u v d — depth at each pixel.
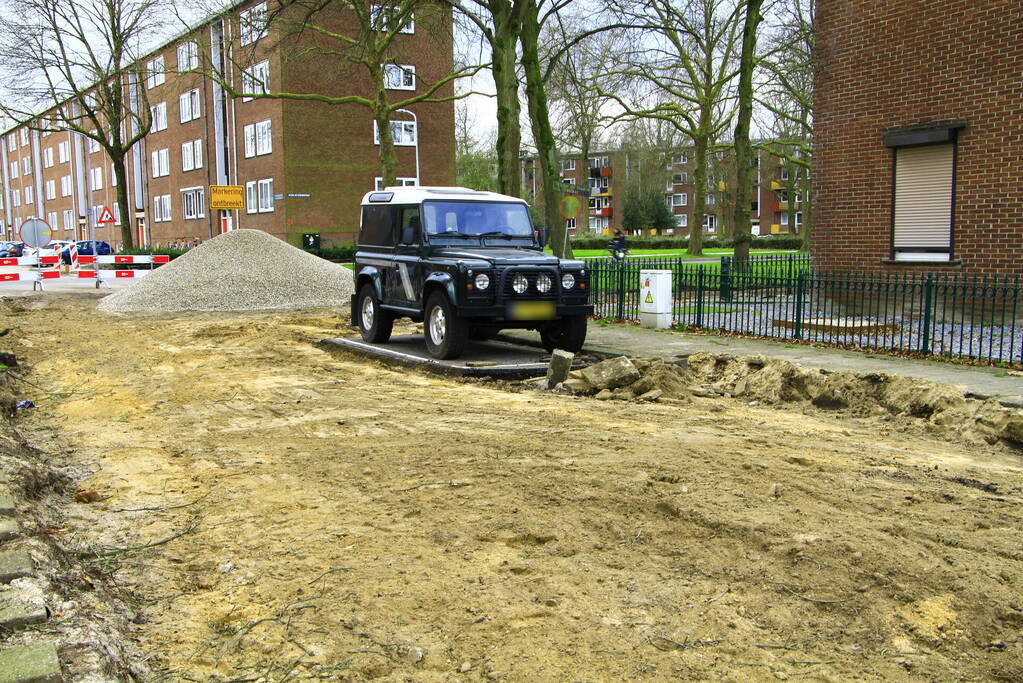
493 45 19.92
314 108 40.94
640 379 9.39
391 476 6.02
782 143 32.75
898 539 4.58
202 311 20.48
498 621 3.84
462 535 4.85
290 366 11.90
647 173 60.66
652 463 6.07
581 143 42.12
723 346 12.38
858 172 14.80
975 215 13.19
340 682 3.38
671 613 3.89
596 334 14.15
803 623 3.79
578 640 3.66
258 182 43.41
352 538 4.88
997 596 3.92
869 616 3.82
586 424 7.64
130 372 11.42
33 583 3.86
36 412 8.91
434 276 11.53
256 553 4.75
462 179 60.38
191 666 3.55
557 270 11.52
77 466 6.68
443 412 8.35
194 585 4.38
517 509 5.20
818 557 4.36
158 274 22.11
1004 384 8.71
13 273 25.03
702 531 4.77
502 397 9.27
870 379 8.48
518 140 20.36
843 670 3.41
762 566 4.32
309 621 3.90
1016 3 12.42
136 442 7.48
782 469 5.90
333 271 23.53
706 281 17.91
